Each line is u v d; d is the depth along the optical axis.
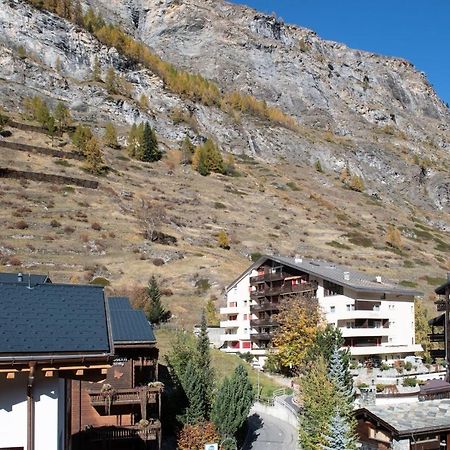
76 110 183.50
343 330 70.56
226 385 43.44
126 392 32.72
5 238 94.44
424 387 54.28
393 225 168.38
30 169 126.50
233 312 86.56
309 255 123.75
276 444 44.66
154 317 78.50
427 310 96.06
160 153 175.75
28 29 198.75
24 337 13.68
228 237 125.12
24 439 13.45
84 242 100.88
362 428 37.56
